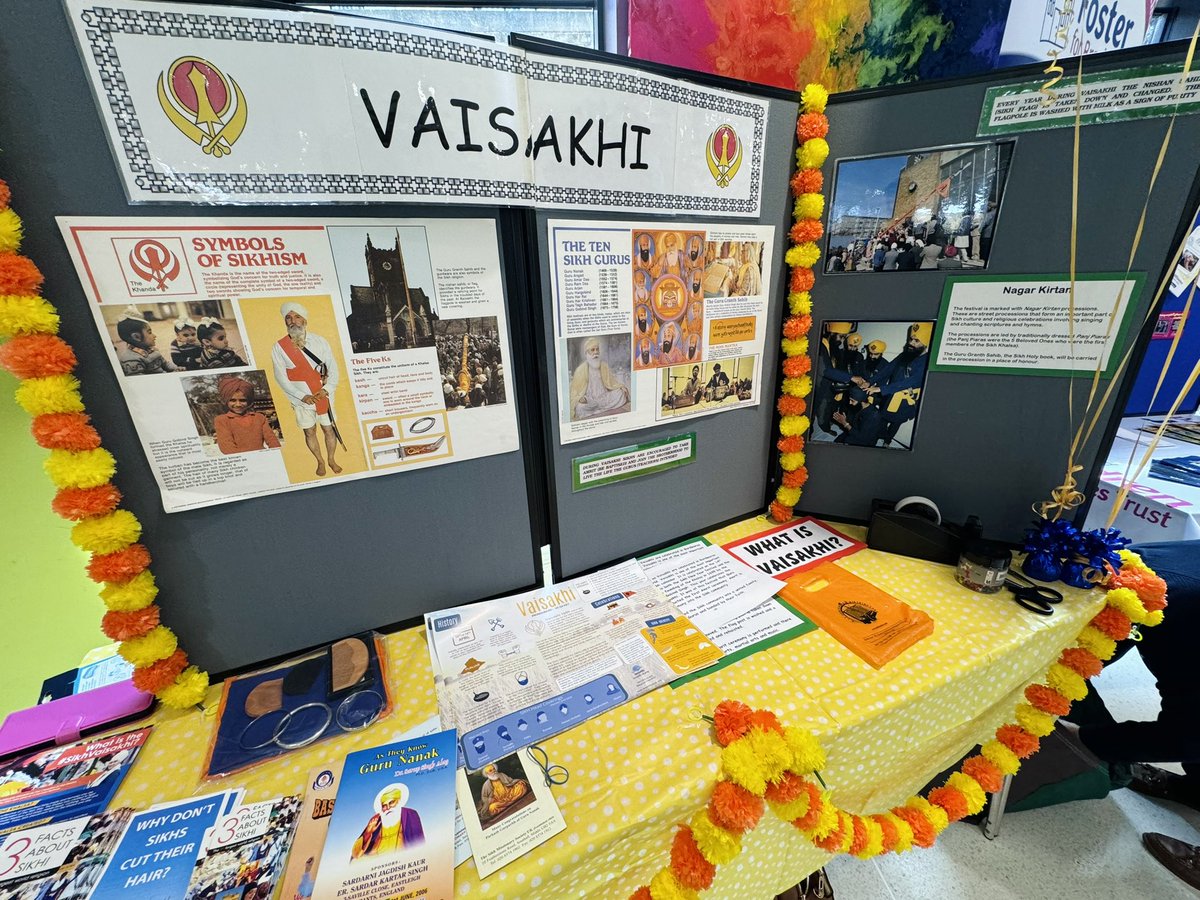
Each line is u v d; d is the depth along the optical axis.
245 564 0.70
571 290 0.77
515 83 0.63
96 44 0.47
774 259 0.96
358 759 0.60
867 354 0.98
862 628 0.80
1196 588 1.03
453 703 0.68
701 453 1.03
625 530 1.00
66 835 0.52
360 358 0.67
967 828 1.17
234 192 0.55
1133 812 1.20
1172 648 1.06
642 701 0.68
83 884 0.48
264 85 0.52
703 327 0.92
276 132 0.54
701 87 0.76
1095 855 1.11
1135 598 0.82
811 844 0.79
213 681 0.73
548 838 0.51
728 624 0.83
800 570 0.96
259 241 0.58
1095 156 0.75
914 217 0.87
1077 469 0.87
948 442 0.98
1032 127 0.76
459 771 0.59
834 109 0.86
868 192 0.88
